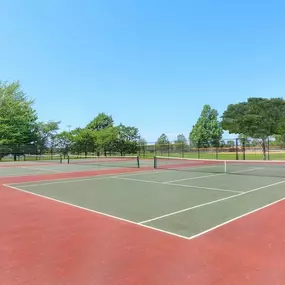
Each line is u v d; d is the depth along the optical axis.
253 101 56.16
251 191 9.07
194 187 10.04
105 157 36.97
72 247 4.14
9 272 3.36
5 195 8.74
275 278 3.14
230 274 3.24
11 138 34.84
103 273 3.30
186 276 3.21
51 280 3.15
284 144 31.81
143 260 3.66
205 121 77.31
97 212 6.32
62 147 41.84
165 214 6.06
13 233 4.84
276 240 4.35
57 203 7.40
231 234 4.66
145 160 30.53
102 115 70.94
